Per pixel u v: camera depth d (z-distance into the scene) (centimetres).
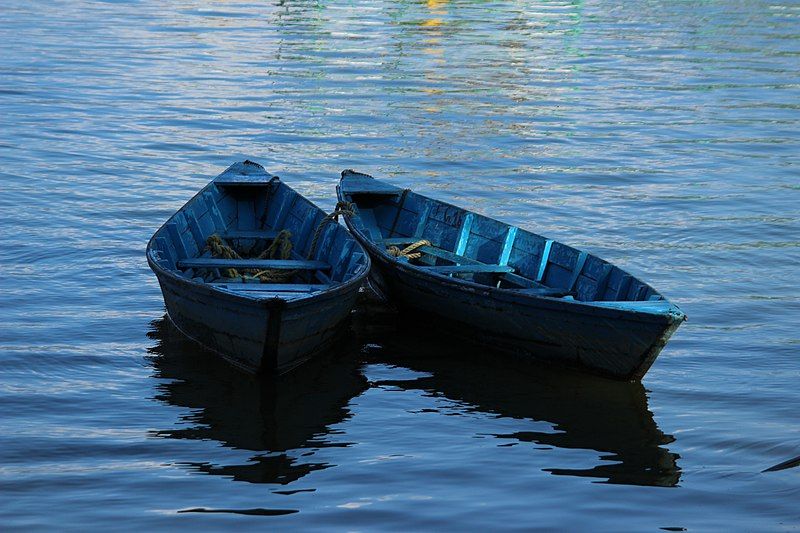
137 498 942
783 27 4825
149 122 2592
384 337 1389
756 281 1638
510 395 1207
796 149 2555
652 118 2867
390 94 3066
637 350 1170
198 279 1295
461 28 4600
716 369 1296
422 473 1008
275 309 1130
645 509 945
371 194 1617
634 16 5172
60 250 1673
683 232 1889
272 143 2441
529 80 3375
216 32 4103
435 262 1522
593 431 1114
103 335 1340
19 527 884
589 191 2147
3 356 1259
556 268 1384
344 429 1104
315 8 5038
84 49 3569
